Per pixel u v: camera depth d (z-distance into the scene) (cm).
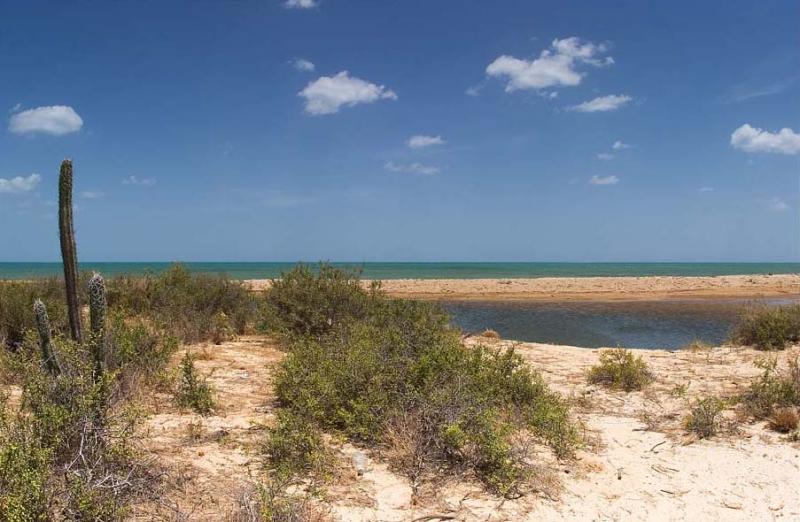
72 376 507
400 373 691
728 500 543
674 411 789
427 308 1112
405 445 587
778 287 3872
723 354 1211
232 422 672
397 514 489
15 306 1009
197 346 1148
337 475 549
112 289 1378
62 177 548
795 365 871
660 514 516
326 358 791
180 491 491
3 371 744
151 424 645
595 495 543
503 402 728
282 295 1212
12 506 384
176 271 1499
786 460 629
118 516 425
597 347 1698
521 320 2305
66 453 473
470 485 547
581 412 785
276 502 460
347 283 1258
